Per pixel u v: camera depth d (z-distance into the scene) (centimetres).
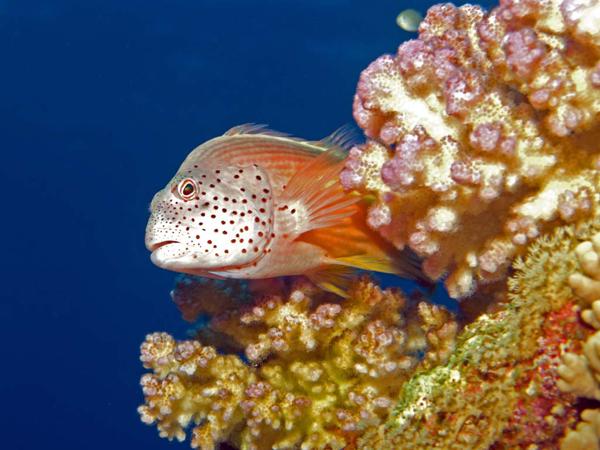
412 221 50
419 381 49
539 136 48
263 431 52
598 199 47
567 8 47
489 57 48
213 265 53
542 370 46
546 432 46
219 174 53
